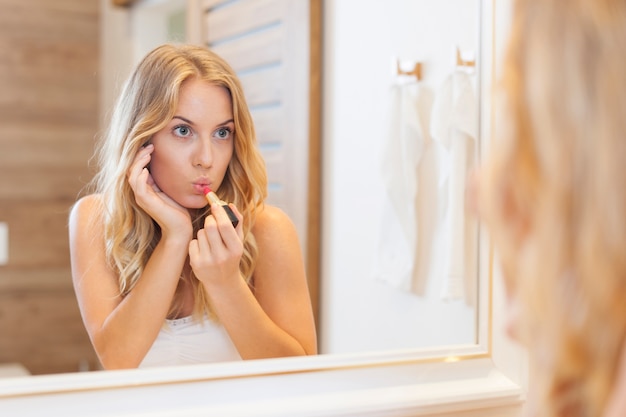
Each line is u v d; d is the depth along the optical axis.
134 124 1.01
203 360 0.99
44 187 1.01
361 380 1.03
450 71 1.21
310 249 1.14
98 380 0.90
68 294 0.99
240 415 0.91
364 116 1.21
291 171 1.13
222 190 1.06
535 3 0.46
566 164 0.44
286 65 1.15
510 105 0.47
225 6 1.10
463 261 1.17
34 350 0.97
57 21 1.03
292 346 1.08
